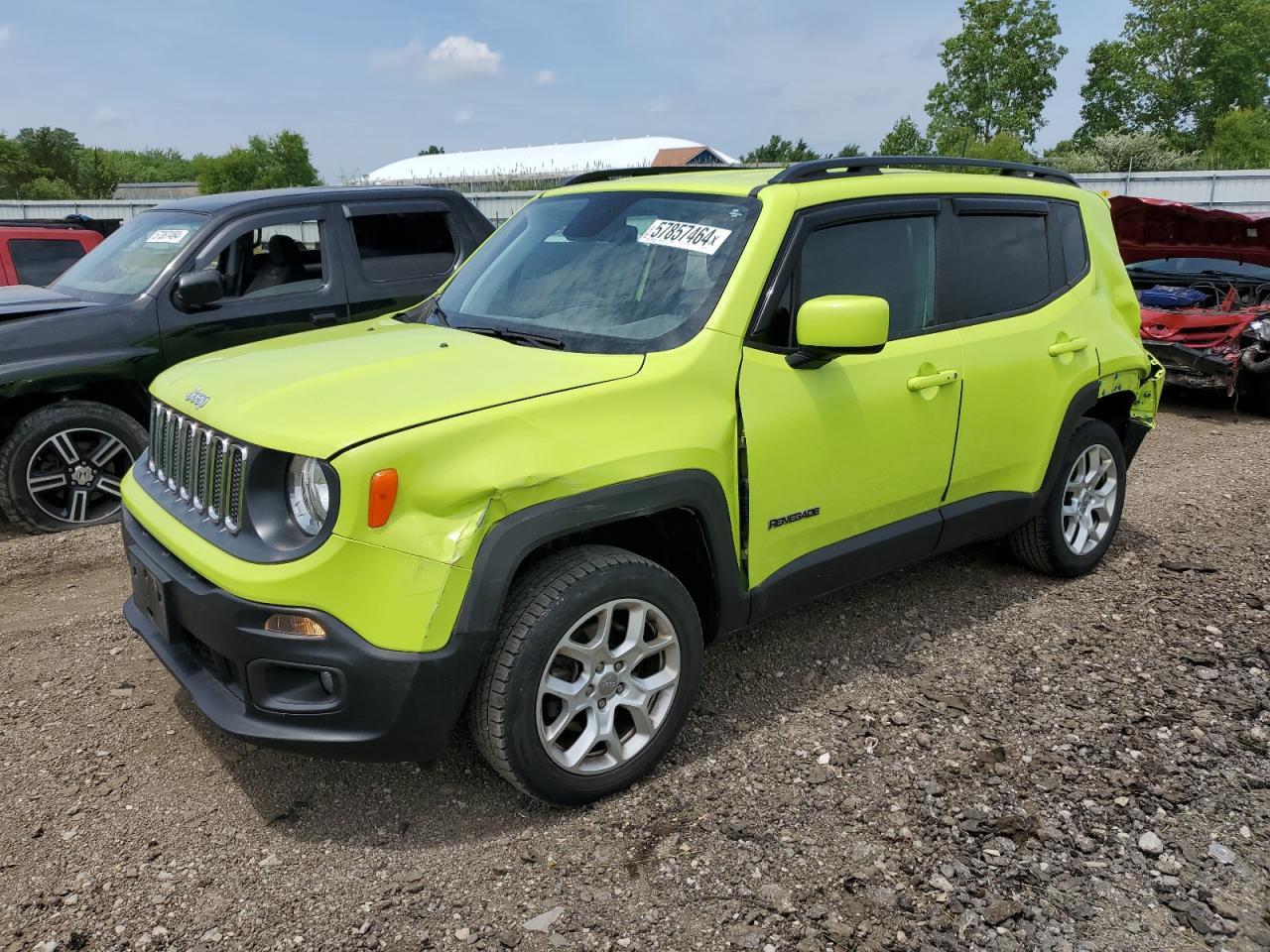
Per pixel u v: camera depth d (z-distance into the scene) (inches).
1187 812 113.3
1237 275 372.2
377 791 117.3
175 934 94.0
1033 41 2529.5
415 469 96.9
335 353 123.6
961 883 101.4
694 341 120.0
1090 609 171.0
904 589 179.9
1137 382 187.9
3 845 107.0
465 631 98.0
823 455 130.8
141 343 220.1
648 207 142.6
